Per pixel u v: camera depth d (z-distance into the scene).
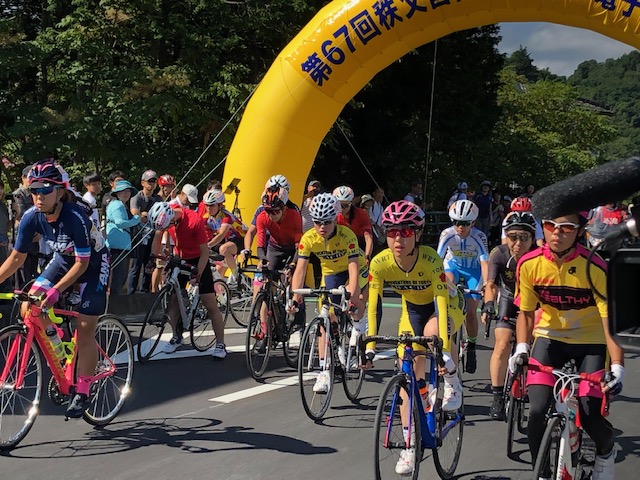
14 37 12.04
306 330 5.00
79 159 13.61
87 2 12.95
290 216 6.62
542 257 3.47
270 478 3.92
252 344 6.43
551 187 1.76
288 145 11.28
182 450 4.34
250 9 14.48
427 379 4.05
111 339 4.86
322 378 5.08
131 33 13.34
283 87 11.02
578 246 3.39
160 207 6.34
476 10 10.16
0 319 7.13
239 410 5.22
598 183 1.68
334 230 5.54
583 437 3.51
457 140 23.03
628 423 5.23
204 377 6.13
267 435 4.66
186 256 6.69
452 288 4.46
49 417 4.90
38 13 14.84
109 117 12.67
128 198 8.44
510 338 4.97
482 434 4.87
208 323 7.24
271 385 5.96
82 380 4.45
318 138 11.45
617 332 1.57
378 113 19.09
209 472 3.99
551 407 3.32
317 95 10.99
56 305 4.62
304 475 3.98
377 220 13.38
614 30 9.68
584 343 3.50
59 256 4.37
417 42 10.66
